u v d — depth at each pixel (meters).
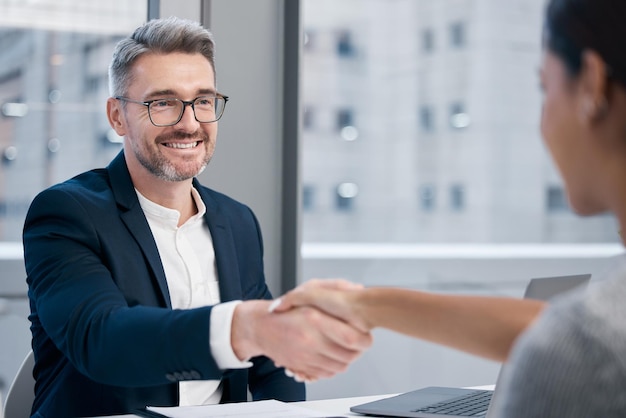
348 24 6.39
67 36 3.52
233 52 2.72
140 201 1.87
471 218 6.72
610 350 0.55
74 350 1.50
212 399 1.81
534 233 6.52
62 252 1.67
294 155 2.78
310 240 6.46
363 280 4.88
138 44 1.88
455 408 1.50
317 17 6.31
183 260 1.87
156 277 1.76
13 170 3.65
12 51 3.53
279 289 2.82
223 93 2.71
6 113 3.59
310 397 4.05
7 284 2.95
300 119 2.78
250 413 1.38
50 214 1.73
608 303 0.58
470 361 4.43
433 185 6.68
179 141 1.85
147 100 1.84
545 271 5.20
